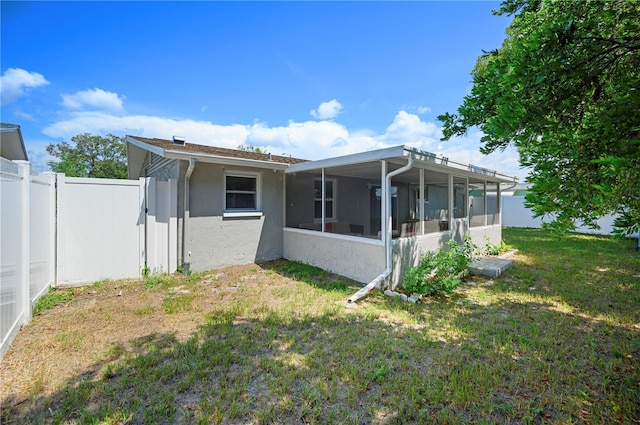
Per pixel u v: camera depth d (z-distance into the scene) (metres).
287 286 6.02
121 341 3.57
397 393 2.65
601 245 11.53
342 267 6.81
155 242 6.68
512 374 2.97
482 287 6.11
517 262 8.49
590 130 2.23
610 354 3.41
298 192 8.90
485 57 3.91
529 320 4.38
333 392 2.63
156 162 8.74
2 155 8.07
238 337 3.69
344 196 9.62
